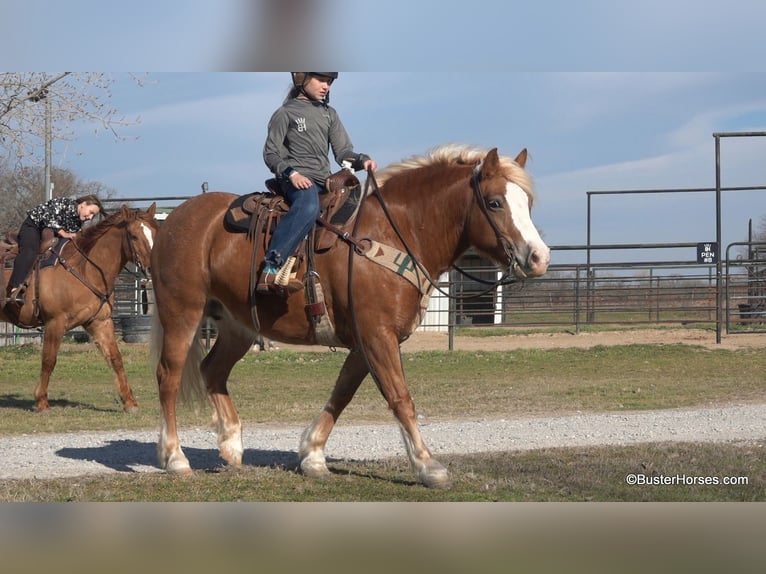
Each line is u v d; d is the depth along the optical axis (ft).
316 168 29.99
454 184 29.22
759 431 41.04
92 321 52.70
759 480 30.22
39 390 52.80
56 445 38.91
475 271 97.71
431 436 40.73
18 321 52.90
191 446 39.27
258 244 29.94
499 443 38.60
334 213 29.40
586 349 90.74
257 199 30.50
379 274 28.48
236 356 33.22
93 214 53.57
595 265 101.50
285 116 29.63
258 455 36.55
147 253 51.96
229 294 30.76
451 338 93.71
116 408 55.01
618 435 40.37
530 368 78.89
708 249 100.58
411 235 29.50
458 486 29.35
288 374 77.00
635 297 110.73
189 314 31.65
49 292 51.55
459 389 63.62
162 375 31.96
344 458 35.60
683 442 38.01
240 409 53.52
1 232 133.39
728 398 55.72
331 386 67.67
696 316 128.88
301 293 29.40
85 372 77.92
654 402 54.19
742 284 103.45
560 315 130.62
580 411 50.49
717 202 99.86
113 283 52.90
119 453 36.76
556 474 31.35
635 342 98.02
